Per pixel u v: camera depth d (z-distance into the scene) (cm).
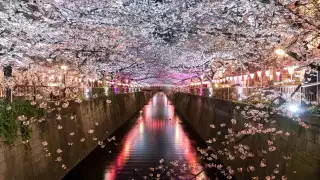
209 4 1253
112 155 1547
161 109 4294
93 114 1817
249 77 1734
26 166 912
